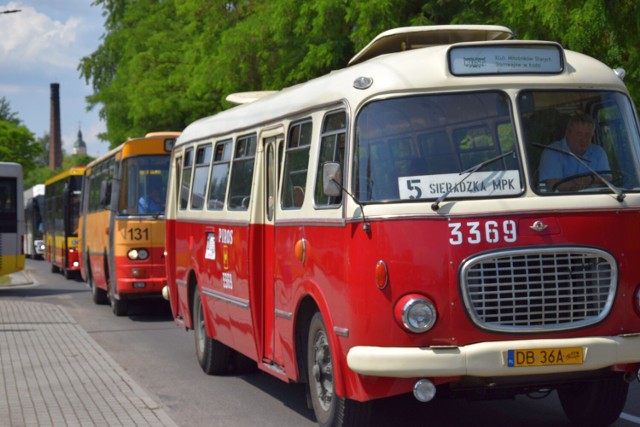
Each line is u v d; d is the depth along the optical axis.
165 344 16.14
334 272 8.16
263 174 10.41
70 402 10.45
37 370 12.78
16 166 28.00
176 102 35.97
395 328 7.57
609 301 7.73
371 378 7.71
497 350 7.44
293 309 9.21
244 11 26.86
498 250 7.58
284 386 11.89
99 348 15.02
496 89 8.06
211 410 10.38
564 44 15.64
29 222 59.44
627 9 14.88
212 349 12.56
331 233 8.26
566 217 7.73
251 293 10.35
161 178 19.62
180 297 14.19
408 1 19.66
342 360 8.09
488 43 8.12
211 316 12.35
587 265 7.71
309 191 8.88
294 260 9.20
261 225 10.38
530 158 7.92
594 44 15.54
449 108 7.99
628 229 7.85
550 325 7.61
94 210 24.03
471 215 7.63
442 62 8.06
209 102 35.50
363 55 9.83
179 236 14.11
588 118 8.17
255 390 11.61
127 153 19.58
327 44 21.33
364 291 7.71
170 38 38.06
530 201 7.75
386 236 7.65
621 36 15.12
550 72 8.20
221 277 11.65
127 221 19.45
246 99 12.98
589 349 7.55
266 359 10.28
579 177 7.92
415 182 7.82
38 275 39.56
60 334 17.03
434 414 9.79
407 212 7.64
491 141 7.96
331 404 8.45
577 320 7.68
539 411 9.88
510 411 9.91
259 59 24.36
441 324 7.54
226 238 11.41
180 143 14.58
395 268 7.59
